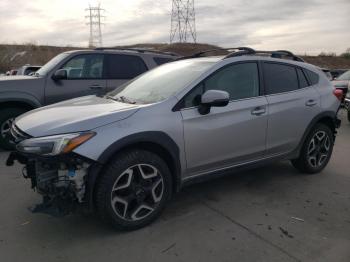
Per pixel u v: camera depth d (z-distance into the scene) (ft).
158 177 12.56
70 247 11.32
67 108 13.19
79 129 11.19
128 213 12.16
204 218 13.25
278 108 15.70
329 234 12.19
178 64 16.05
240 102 14.53
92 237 11.89
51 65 24.20
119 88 16.37
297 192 15.83
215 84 14.05
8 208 13.97
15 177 17.38
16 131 12.37
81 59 24.68
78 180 11.16
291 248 11.29
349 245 11.51
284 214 13.65
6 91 21.99
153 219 12.69
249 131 14.73
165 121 12.45
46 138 11.00
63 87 23.80
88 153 10.94
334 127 18.58
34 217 13.24
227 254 10.94
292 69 17.04
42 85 23.12
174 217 13.30
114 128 11.50
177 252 11.06
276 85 16.06
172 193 13.26
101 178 11.42
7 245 11.41
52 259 10.70
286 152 16.62
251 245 11.44
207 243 11.55
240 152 14.73
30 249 11.21
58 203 11.35
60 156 10.79
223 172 14.58
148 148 12.46
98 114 11.89
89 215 13.34
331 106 18.03
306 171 17.98
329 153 18.67
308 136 17.43
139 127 11.87
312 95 17.25
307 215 13.58
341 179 17.58
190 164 13.37
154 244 11.50
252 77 15.33
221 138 13.91
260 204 14.52
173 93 13.28
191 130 13.06
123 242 11.60
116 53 25.96
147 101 13.48
